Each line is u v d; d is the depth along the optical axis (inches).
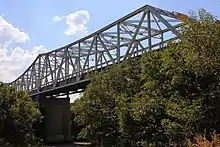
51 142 2701.8
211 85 614.2
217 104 606.9
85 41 2340.1
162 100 714.8
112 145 1025.5
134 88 928.9
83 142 2728.8
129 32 1812.3
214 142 519.2
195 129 617.3
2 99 1286.9
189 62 588.7
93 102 1070.4
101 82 1086.4
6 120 1286.9
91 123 1072.2
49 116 2812.5
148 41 1565.0
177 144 636.1
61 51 2785.4
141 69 843.4
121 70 1010.7
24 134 1359.5
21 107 1382.9
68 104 2908.5
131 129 840.3
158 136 745.6
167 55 692.1
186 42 616.4
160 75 735.7
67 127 2837.1
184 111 629.3
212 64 550.0
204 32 555.8
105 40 2074.3
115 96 1008.9
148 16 1606.8
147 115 732.7
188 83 653.9
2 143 1269.7
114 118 1019.9
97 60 2079.2
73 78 2432.3
